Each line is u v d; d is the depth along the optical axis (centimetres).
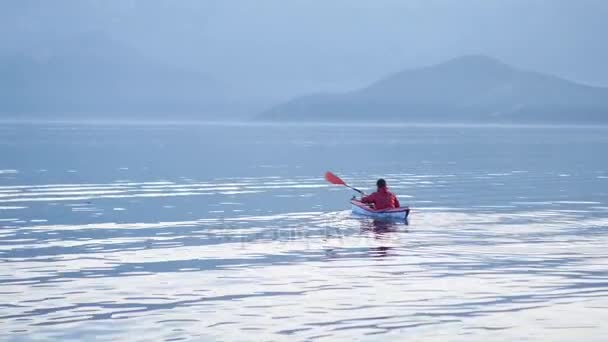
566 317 1400
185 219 2780
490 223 2680
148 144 9700
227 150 8319
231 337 1290
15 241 2267
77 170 5191
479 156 7412
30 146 8869
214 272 1802
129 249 2128
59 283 1683
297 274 1777
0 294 1578
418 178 4716
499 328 1334
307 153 7800
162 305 1492
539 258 1978
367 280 1709
